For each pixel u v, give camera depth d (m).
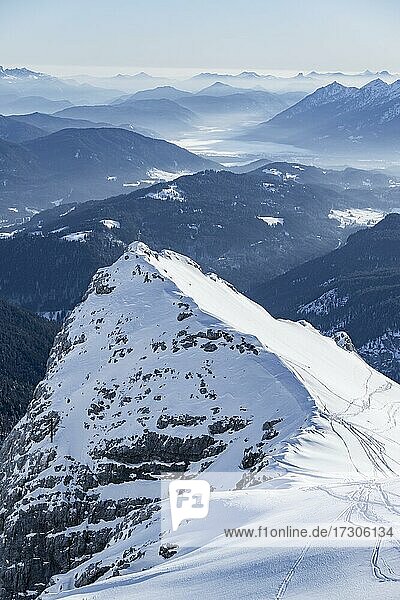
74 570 113.06
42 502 123.69
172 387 131.88
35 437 135.75
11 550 121.25
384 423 133.25
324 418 122.38
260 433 119.31
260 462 109.88
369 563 70.31
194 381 131.75
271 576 70.94
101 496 121.75
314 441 113.31
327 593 66.31
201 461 119.94
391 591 65.06
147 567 88.44
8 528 123.25
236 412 124.19
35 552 119.75
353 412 132.75
